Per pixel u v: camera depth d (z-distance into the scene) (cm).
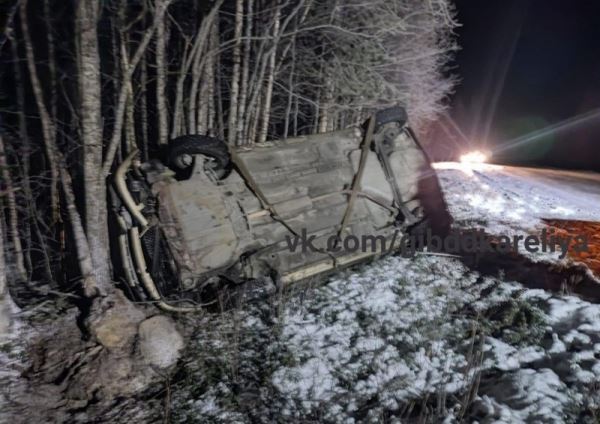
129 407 359
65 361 394
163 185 479
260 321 480
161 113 624
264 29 795
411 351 432
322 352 430
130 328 419
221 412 356
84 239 459
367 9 895
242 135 791
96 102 418
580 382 369
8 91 591
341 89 969
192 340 447
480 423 333
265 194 542
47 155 539
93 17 396
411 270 596
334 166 599
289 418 351
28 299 499
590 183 1375
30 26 578
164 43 633
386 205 611
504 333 451
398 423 338
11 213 523
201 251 478
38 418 340
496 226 801
